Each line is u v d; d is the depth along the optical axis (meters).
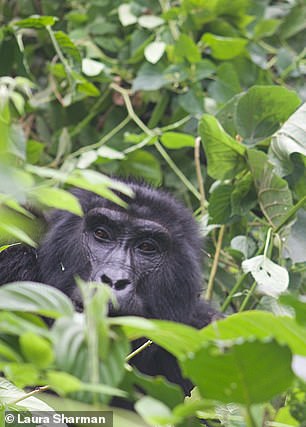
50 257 9.58
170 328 4.21
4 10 14.68
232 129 10.83
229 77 13.27
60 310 4.20
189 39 12.98
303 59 14.57
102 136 13.60
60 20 14.48
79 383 3.95
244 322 4.51
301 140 9.60
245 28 14.19
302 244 9.68
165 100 13.43
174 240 9.80
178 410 4.19
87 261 9.30
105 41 14.03
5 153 4.18
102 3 14.18
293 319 4.45
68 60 12.72
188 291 9.89
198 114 12.94
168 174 13.16
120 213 9.53
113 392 3.96
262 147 10.46
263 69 14.02
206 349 4.18
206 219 11.34
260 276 9.02
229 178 10.09
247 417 4.40
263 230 10.25
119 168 12.73
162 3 14.06
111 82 13.51
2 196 4.13
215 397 4.37
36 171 4.13
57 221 9.75
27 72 11.80
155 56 12.98
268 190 9.88
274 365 4.22
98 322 4.09
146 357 9.57
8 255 9.93
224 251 11.59
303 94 14.07
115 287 8.80
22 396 5.96
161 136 11.98
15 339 4.62
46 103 13.50
